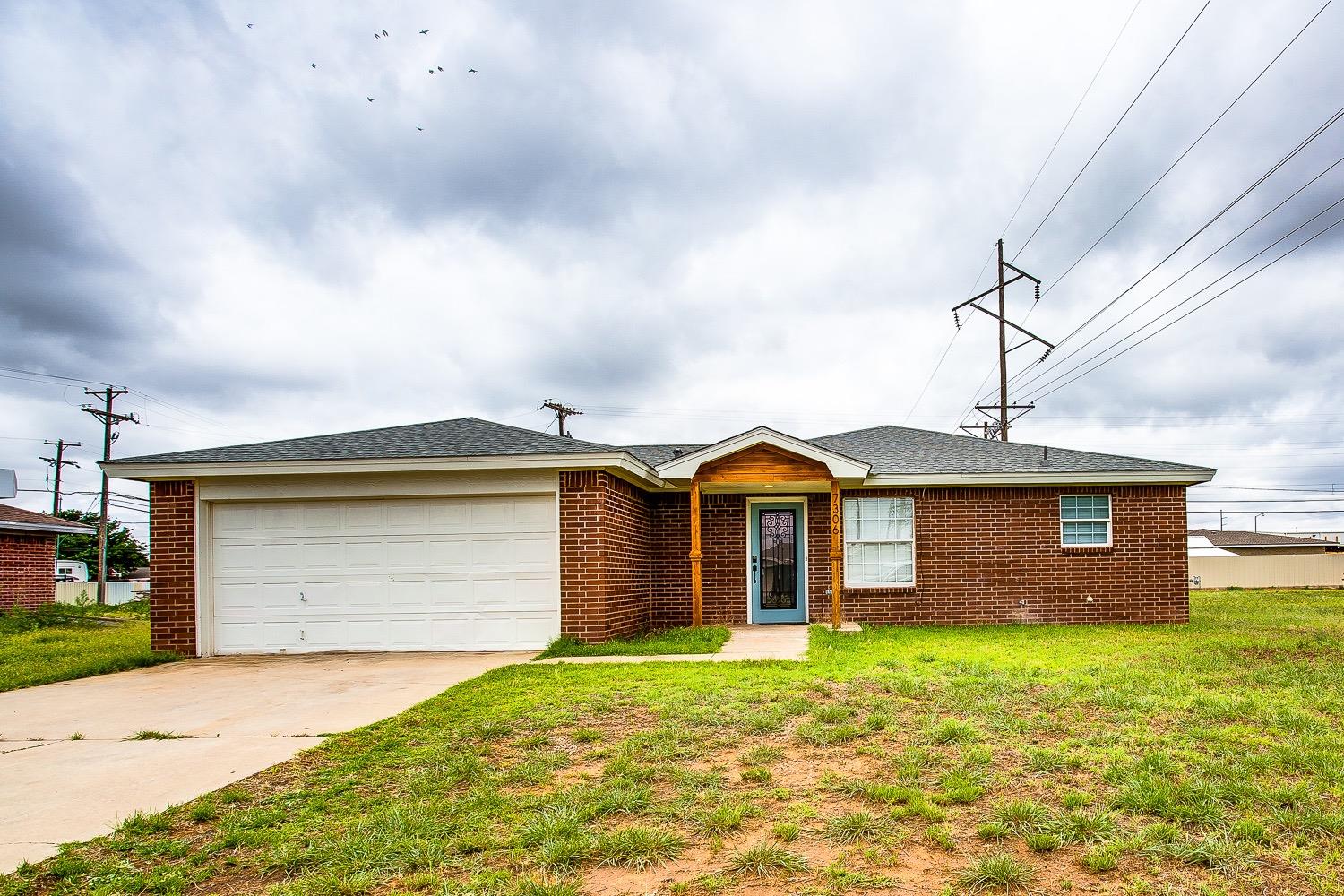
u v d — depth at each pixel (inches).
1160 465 652.7
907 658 420.5
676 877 162.7
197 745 273.4
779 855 167.9
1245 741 242.5
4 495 1165.1
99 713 333.7
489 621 502.0
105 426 1533.0
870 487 645.9
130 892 160.1
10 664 505.7
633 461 517.7
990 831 177.9
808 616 650.2
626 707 307.0
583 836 179.0
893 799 200.1
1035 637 531.5
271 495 514.0
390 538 511.2
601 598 496.7
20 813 207.3
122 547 2407.7
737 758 239.3
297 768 241.1
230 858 175.8
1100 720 269.6
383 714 313.9
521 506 505.4
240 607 513.7
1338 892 150.2
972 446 735.1
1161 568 647.8
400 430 582.6
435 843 179.3
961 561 647.8
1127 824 181.5
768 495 658.2
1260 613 769.6
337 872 166.6
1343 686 325.4
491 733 271.9
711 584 653.9
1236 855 164.7
